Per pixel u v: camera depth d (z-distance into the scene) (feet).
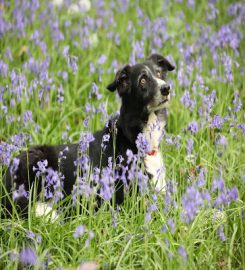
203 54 39.75
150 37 41.93
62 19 44.78
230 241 23.90
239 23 42.29
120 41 43.16
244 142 30.45
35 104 35.14
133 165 23.49
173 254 21.58
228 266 22.35
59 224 24.53
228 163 29.17
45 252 21.89
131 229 24.02
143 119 29.17
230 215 24.53
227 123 32.24
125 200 26.00
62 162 29.37
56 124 34.71
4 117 33.45
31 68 36.19
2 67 34.27
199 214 24.22
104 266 22.31
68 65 37.78
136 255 23.12
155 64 31.22
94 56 41.09
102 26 45.27
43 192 25.76
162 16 47.65
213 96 30.17
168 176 29.27
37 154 29.43
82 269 21.42
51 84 37.14
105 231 23.79
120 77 29.76
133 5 48.62
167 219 24.43
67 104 35.78
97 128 33.68
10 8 45.44
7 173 28.96
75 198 23.99
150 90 29.22
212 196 26.30
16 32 40.68
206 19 45.85
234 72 38.78
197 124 29.84
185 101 30.63
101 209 24.22
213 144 31.14
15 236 24.97
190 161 28.35
